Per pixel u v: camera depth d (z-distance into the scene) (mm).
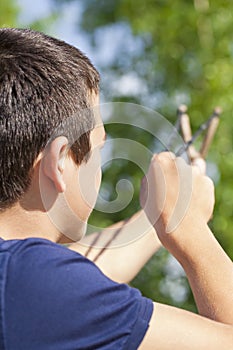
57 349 1301
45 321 1308
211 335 1369
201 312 1506
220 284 1521
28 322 1308
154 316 1353
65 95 1464
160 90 7750
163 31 7504
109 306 1332
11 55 1481
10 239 1442
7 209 1452
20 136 1427
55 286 1325
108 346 1312
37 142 1432
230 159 7129
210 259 1561
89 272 1364
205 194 1678
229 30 7535
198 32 7523
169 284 7402
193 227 1604
